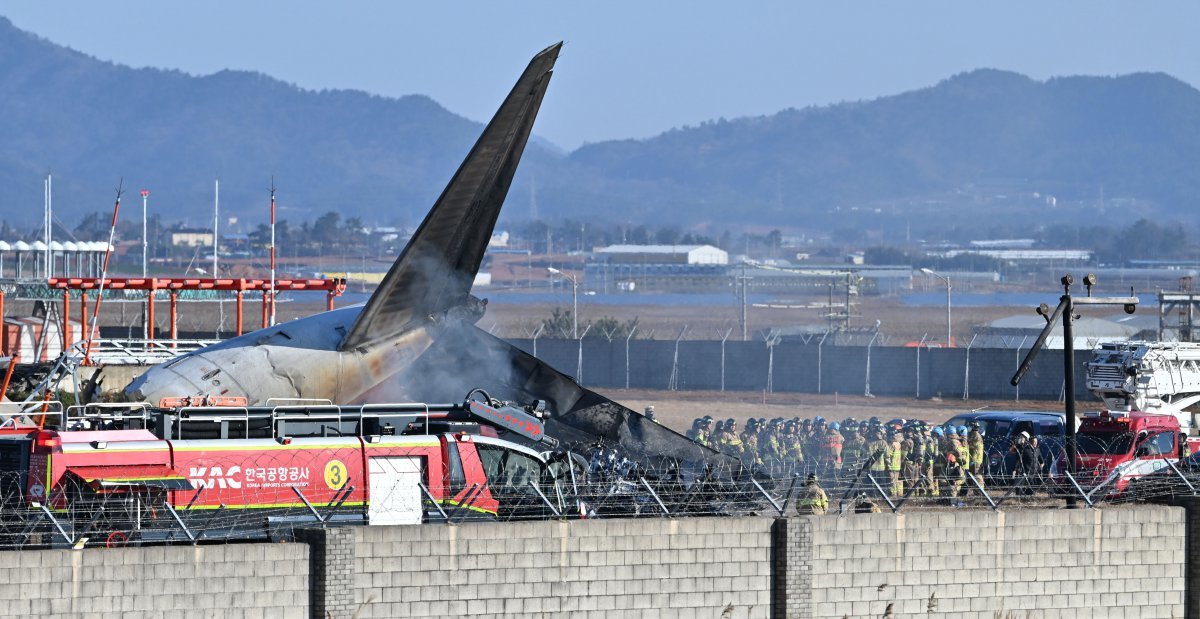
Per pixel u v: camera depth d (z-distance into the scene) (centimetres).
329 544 9612
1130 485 12812
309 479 10262
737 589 10631
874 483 11550
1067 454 14025
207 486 10056
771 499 11175
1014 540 11325
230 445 10150
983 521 11250
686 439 15250
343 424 10931
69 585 9062
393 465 10425
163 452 10006
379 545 9812
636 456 15288
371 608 9781
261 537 10156
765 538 10712
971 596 11188
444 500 10475
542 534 10200
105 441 10000
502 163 14800
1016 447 14725
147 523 9888
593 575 10312
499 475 10762
